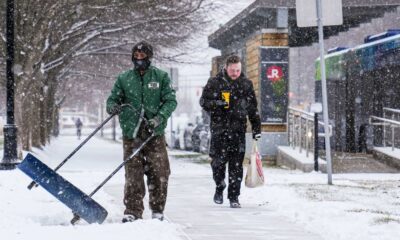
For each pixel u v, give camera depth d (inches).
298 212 542.6
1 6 1318.9
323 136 1470.2
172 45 1707.7
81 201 452.1
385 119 1165.7
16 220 454.9
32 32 1309.1
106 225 437.1
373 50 1273.4
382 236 421.7
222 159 600.7
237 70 588.7
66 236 398.9
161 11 1534.2
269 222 507.8
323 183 817.5
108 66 2112.5
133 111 470.9
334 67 1480.1
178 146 2413.9
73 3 1346.0
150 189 479.8
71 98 4530.0
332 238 434.0
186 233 453.4
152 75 475.2
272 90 1320.1
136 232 413.1
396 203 609.9
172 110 470.3
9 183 724.0
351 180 875.4
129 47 1740.9
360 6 1310.3
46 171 451.5
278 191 700.0
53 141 2979.8
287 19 1311.5
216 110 596.7
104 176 946.1
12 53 1002.7
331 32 1592.0
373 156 1215.6
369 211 531.8
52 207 551.5
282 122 1320.1
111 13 1485.0
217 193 623.2
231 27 1514.5
